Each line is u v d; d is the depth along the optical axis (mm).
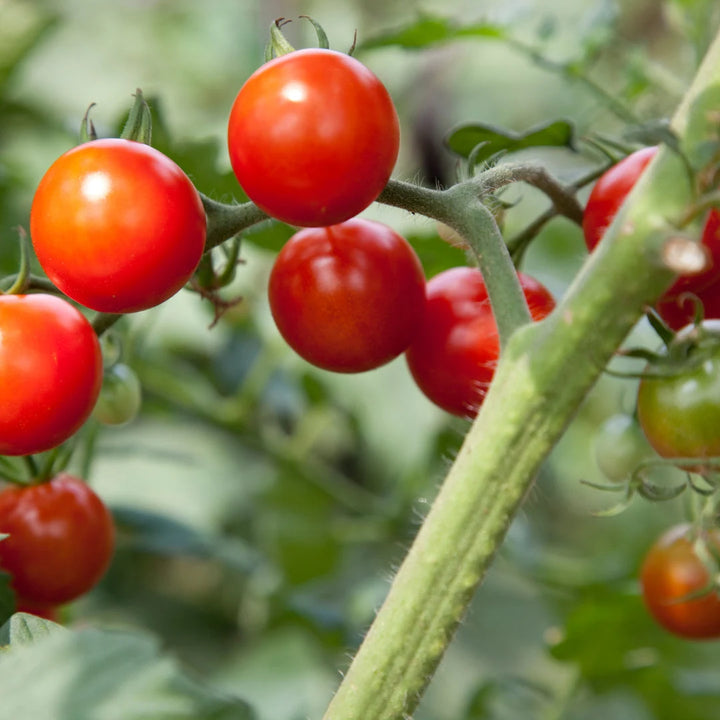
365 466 985
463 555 583
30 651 571
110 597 960
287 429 999
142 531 766
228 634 982
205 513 899
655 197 568
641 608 749
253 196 583
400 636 584
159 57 1200
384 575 816
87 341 593
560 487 1024
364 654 585
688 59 759
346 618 792
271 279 633
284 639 832
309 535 816
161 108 670
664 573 691
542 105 1093
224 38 1215
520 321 585
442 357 638
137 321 759
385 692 584
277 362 831
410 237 714
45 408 589
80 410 594
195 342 836
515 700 816
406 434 849
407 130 1057
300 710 801
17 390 586
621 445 668
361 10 1182
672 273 570
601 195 625
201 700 565
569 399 579
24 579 649
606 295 573
